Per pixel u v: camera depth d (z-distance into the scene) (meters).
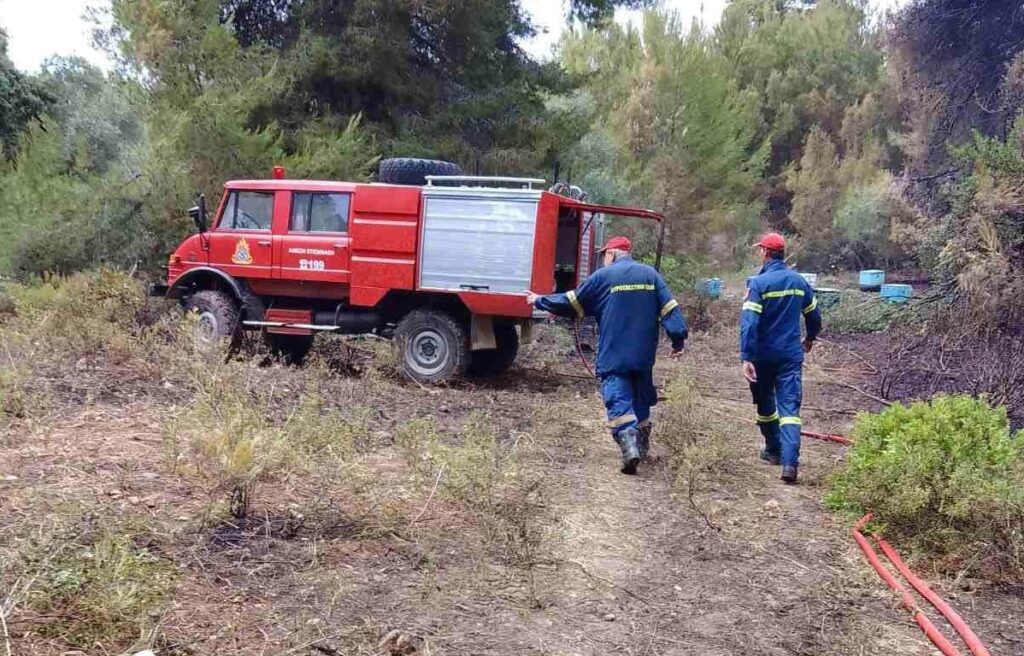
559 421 7.49
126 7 12.95
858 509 5.09
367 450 5.80
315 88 16.19
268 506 4.46
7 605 2.90
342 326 9.40
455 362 8.98
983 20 17.62
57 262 12.40
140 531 3.89
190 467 4.66
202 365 6.70
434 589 3.70
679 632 3.55
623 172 19.62
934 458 4.81
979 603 4.07
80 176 13.39
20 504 4.07
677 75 20.05
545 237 8.57
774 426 6.61
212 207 12.82
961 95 18.03
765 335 6.30
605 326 6.19
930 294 12.99
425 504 4.73
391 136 16.20
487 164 16.31
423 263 8.88
